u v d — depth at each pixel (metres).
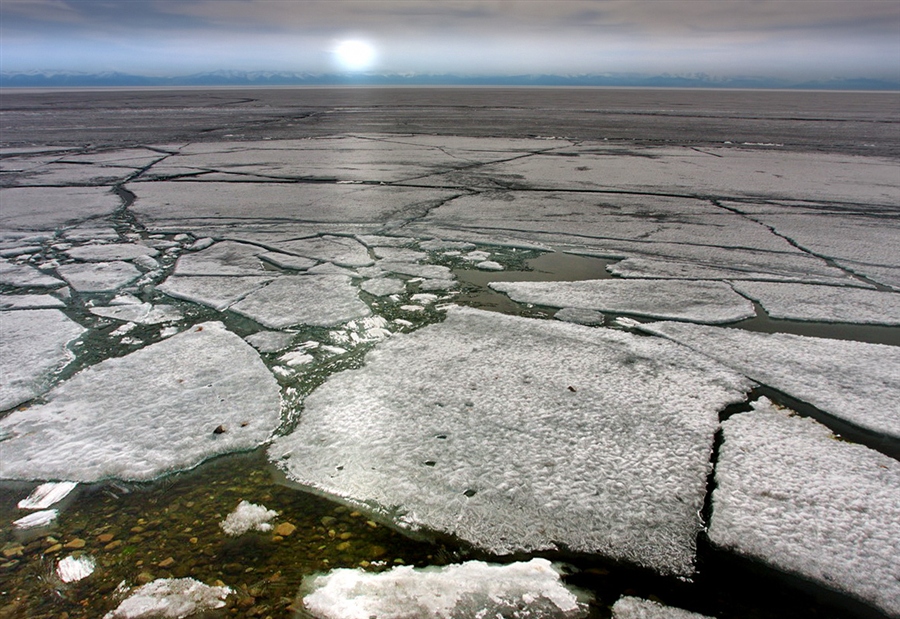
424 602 1.58
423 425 2.43
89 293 4.13
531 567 1.71
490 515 1.92
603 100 46.97
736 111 28.80
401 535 1.84
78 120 20.62
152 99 45.00
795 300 3.97
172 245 5.34
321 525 1.88
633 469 2.15
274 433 2.41
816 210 6.58
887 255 4.95
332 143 13.05
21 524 1.90
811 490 2.04
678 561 1.74
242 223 6.11
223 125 18.17
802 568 1.71
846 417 2.53
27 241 5.46
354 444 2.30
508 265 4.79
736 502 1.98
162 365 3.00
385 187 8.01
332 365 3.02
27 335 3.39
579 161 10.44
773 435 2.38
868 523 1.88
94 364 3.04
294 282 4.33
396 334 3.41
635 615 1.55
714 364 3.02
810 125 19.02
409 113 25.52
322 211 6.62
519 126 18.27
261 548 1.78
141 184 8.22
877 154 11.40
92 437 2.37
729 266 4.71
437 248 5.25
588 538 1.83
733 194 7.50
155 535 1.84
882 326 3.57
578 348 3.21
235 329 3.50
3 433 2.40
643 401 2.63
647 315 3.71
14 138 14.27
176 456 2.24
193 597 1.59
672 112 27.42
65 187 7.98
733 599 1.61
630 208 6.76
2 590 1.63
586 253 5.09
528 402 2.62
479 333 3.42
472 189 7.88
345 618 1.52
